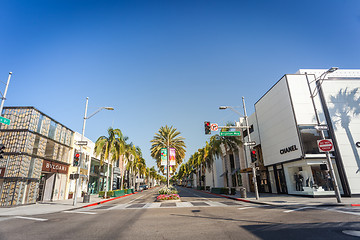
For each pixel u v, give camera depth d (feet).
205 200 70.08
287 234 21.26
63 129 89.40
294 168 77.25
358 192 64.64
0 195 60.70
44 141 75.25
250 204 54.13
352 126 71.15
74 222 32.96
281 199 61.52
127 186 214.07
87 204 65.82
